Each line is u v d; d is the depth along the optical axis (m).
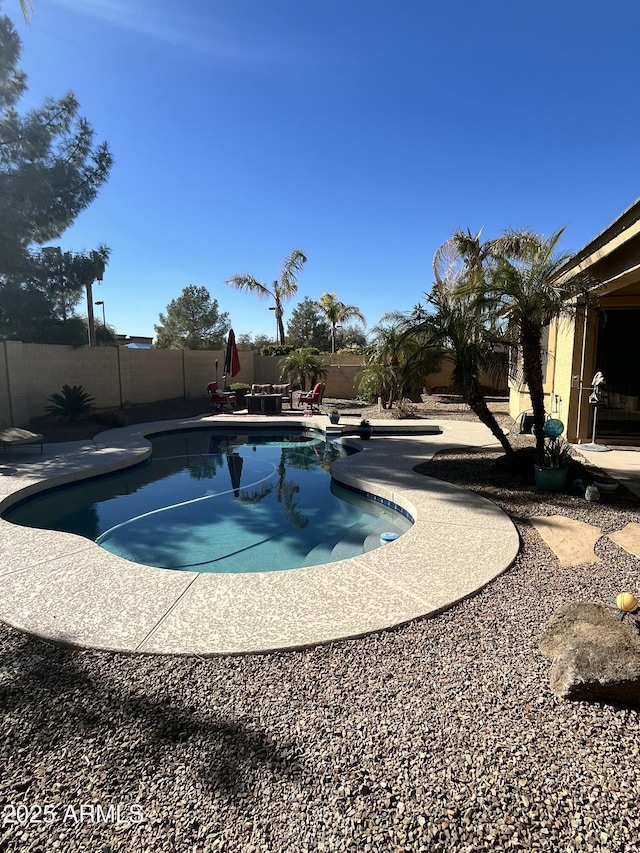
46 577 3.97
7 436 8.65
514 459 7.40
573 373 9.94
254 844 1.71
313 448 12.05
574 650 2.60
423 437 11.61
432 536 4.89
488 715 2.36
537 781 1.97
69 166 12.44
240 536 5.95
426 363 7.25
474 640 3.04
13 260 11.87
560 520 5.41
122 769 2.04
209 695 2.52
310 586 3.79
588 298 7.04
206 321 40.00
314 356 21.73
